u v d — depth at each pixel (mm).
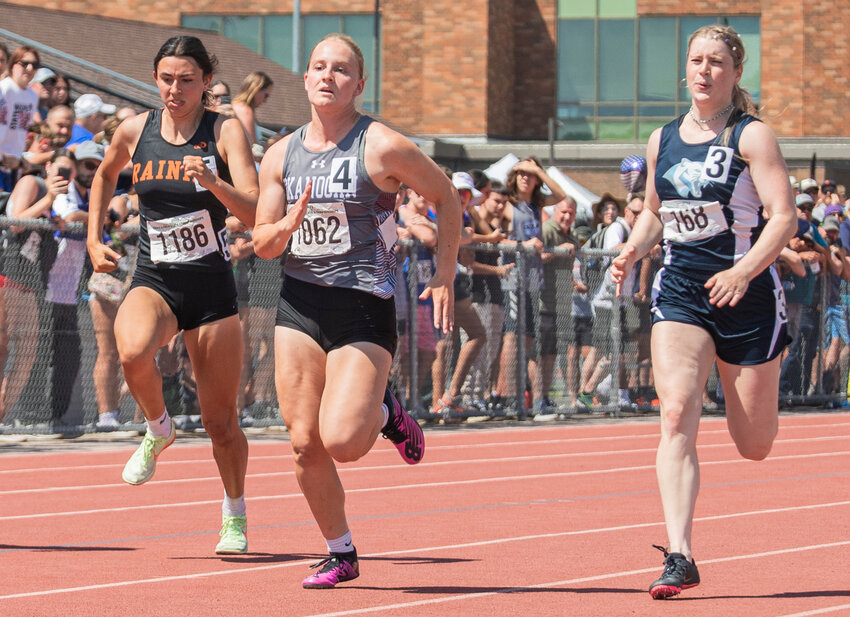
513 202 20547
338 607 7094
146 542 9406
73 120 18000
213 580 7902
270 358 17938
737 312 7680
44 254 15703
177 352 17031
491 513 11047
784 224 7520
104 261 8977
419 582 7902
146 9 50188
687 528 7453
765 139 7629
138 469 8953
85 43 35406
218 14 50031
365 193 7430
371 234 7473
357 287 7402
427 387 19328
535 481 13359
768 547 9336
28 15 36500
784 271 23297
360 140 7469
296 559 8727
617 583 7910
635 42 49938
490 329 19938
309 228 7453
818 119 49312
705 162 7711
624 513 11094
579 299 21375
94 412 16391
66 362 16031
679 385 7613
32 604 7102
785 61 49375
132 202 16938
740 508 11445
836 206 24672
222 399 8797
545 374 20969
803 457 16000
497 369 20203
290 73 39750
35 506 11188
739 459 15719
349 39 7562
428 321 19172
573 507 11453
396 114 48656
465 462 15102
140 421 16938
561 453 16266
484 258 19812
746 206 7691
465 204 19453
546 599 7383
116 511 10953
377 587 7723
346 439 7160
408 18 48750
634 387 22250
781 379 23422
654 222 8188
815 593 7602
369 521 10547
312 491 7652
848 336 24516
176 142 8672
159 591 7523
